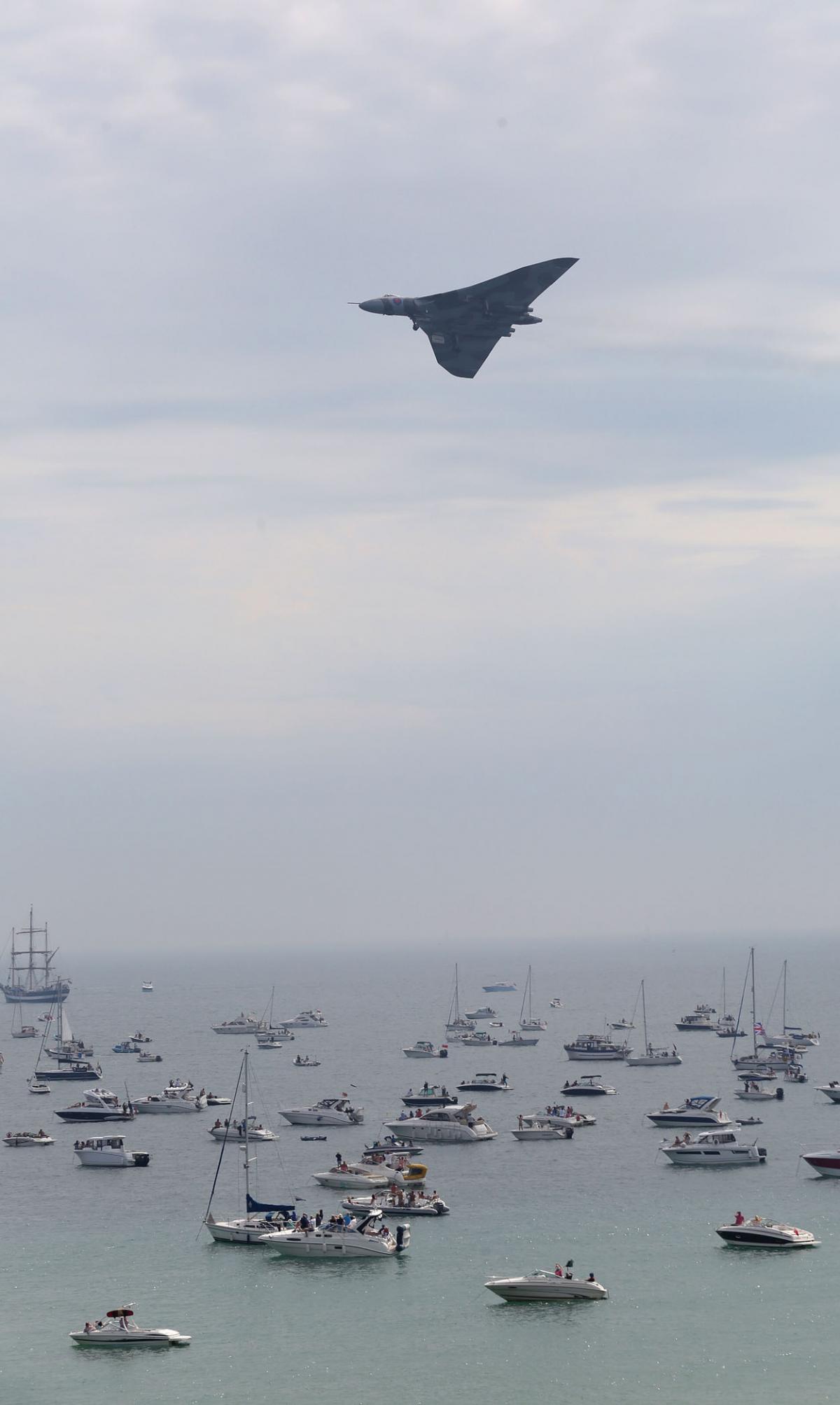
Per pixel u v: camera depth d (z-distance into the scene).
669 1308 128.25
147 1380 114.38
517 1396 109.88
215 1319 127.88
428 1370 115.19
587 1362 115.94
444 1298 132.38
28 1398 111.44
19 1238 157.75
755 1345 118.94
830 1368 113.88
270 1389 112.19
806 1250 145.50
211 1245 152.62
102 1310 130.75
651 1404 108.12
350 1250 145.62
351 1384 112.62
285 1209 159.00
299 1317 127.88
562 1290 130.62
